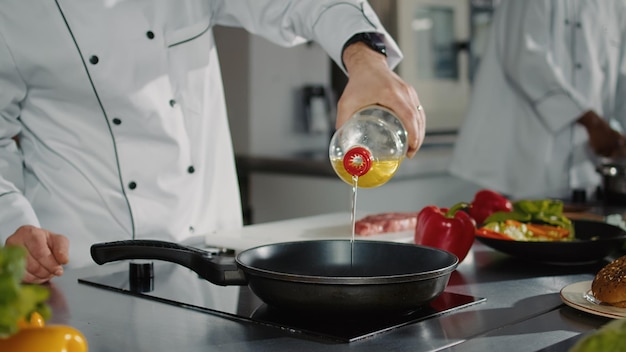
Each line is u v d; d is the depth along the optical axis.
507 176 3.30
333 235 1.70
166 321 0.97
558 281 1.25
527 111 3.22
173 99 1.70
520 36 3.12
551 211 1.55
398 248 1.08
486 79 3.29
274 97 3.94
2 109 1.57
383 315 0.94
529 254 1.37
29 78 1.58
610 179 2.35
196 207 1.76
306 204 3.52
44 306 0.66
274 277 0.92
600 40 3.25
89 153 1.64
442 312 1.01
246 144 3.89
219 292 1.12
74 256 1.64
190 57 1.72
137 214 1.67
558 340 0.91
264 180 3.72
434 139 3.69
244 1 1.76
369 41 1.46
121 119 1.64
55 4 1.54
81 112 1.63
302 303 0.92
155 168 1.68
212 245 1.66
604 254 1.36
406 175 3.37
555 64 3.15
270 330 0.93
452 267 0.96
